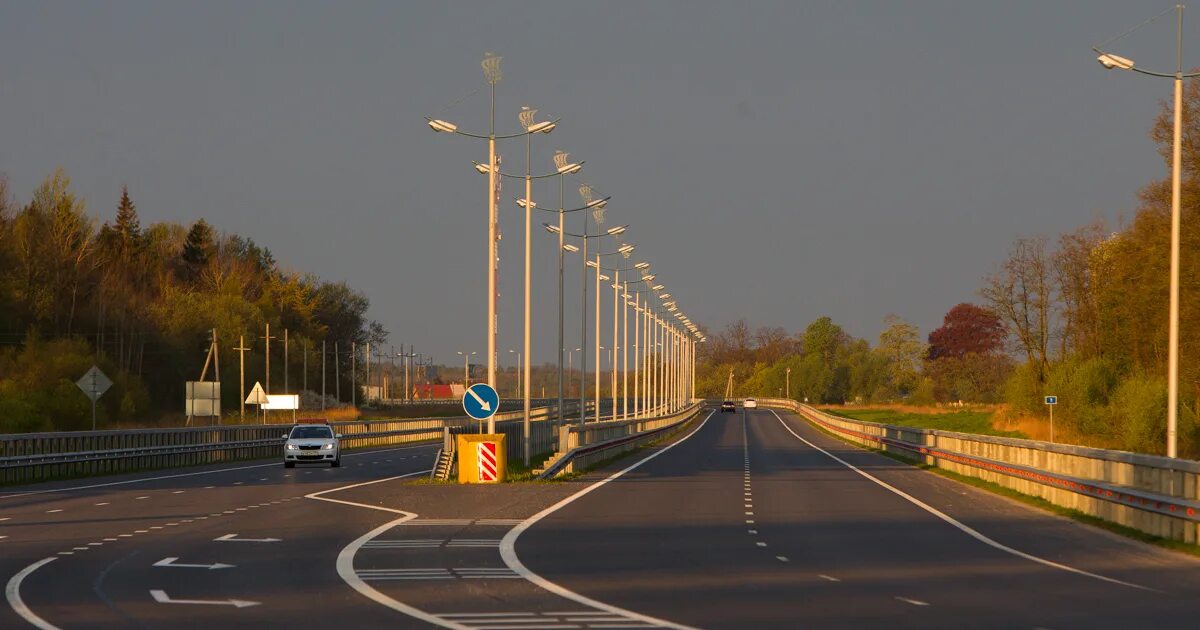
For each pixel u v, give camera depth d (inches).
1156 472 2802.7
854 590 1868.8
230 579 1980.8
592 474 5270.7
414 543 2529.5
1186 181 6525.6
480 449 4493.1
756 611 1651.1
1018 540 2667.3
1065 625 1542.8
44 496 3909.9
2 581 1953.7
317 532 2753.4
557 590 1856.5
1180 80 3821.4
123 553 2347.4
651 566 2165.4
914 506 3619.6
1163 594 1841.8
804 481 4847.4
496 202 5128.0
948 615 1622.8
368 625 1533.0
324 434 6240.2
